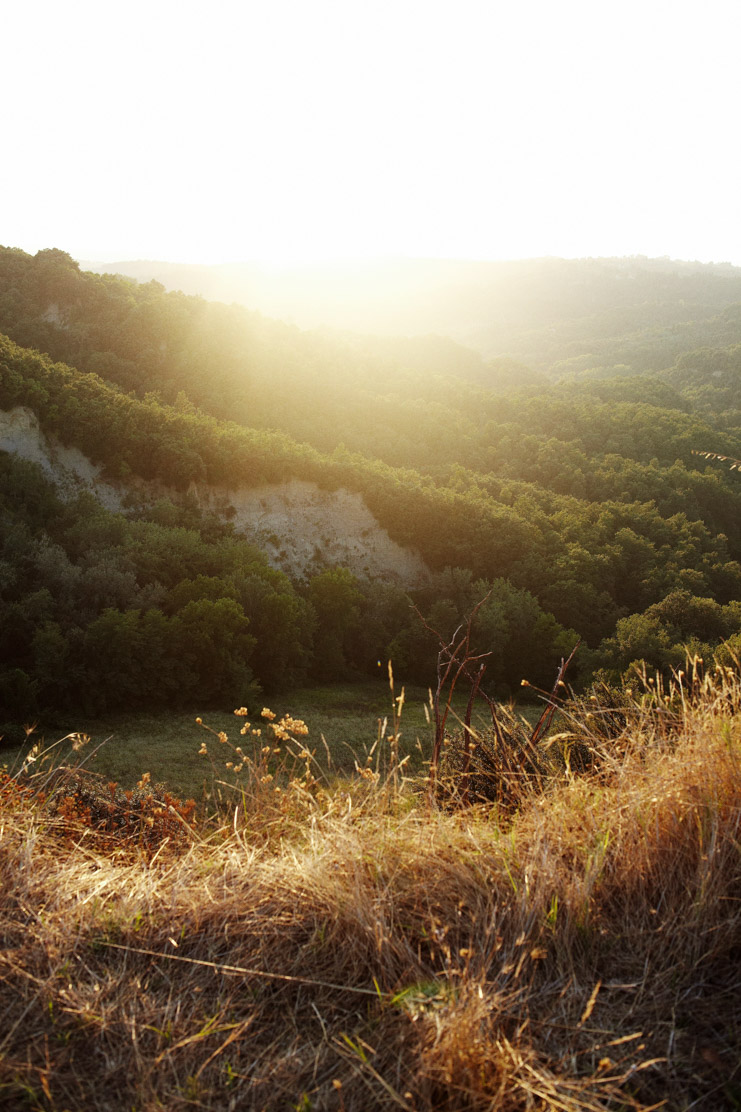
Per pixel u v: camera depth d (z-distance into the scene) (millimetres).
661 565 39406
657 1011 1657
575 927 1895
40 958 1923
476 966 1816
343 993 1810
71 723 22172
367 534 37375
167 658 24484
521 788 2818
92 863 2521
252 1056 1613
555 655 30969
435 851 2260
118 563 26609
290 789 2895
